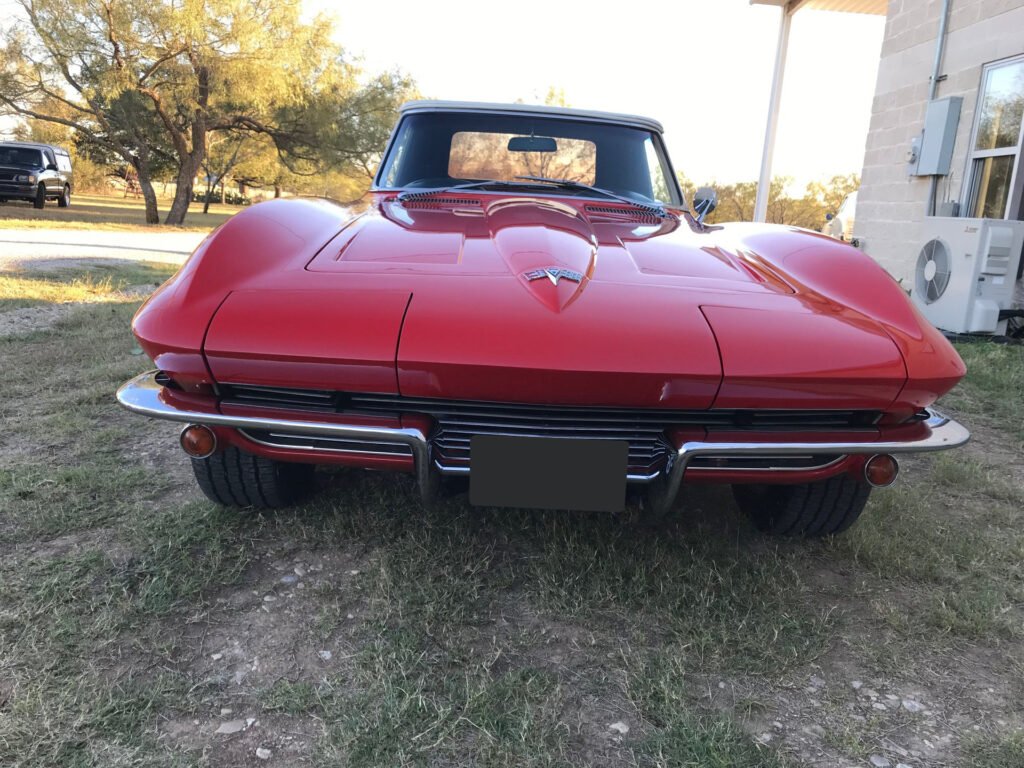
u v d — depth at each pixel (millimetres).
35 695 1523
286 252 1939
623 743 1493
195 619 1833
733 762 1433
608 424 1796
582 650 1783
